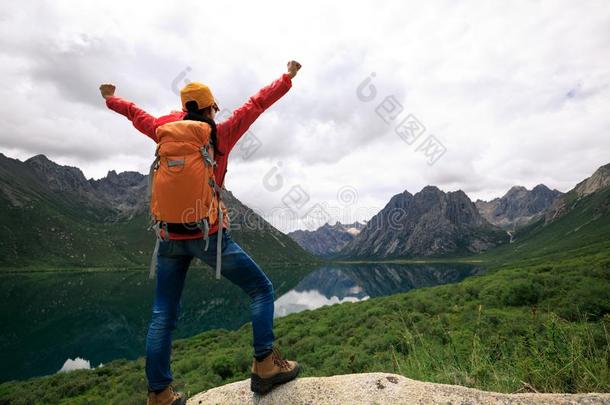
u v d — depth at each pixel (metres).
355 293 135.38
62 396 25.55
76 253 193.88
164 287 2.16
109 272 171.88
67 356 52.00
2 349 56.00
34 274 155.75
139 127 2.42
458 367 3.58
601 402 1.93
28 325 71.69
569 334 3.51
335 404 2.02
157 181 1.97
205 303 101.62
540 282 23.53
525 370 3.30
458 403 1.98
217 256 1.98
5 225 189.62
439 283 150.88
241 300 107.25
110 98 2.62
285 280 190.38
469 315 17.53
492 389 3.23
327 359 16.83
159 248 2.12
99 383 27.27
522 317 14.79
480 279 33.69
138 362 32.44
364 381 2.19
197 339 39.78
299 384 2.22
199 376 20.98
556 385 3.08
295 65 2.42
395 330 17.28
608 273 22.91
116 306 90.81
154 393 2.10
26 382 31.42
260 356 2.15
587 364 3.02
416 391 2.08
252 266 2.19
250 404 2.14
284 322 36.22
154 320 2.13
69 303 94.06
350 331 23.62
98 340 61.31
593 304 14.05
